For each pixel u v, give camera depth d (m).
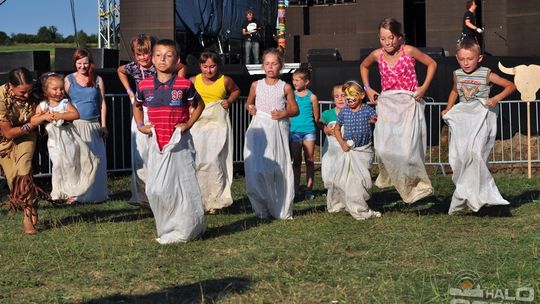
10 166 6.96
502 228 6.77
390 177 7.36
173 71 6.43
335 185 7.47
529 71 10.66
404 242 6.23
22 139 6.96
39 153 10.28
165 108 6.33
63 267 5.65
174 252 6.06
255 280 5.17
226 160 7.85
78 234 6.86
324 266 5.49
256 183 7.49
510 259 5.52
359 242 6.22
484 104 7.24
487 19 14.50
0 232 7.06
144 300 4.82
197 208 6.47
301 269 5.42
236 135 12.22
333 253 5.89
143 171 8.00
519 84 10.70
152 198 6.38
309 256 5.77
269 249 6.05
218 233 6.81
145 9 14.54
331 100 12.30
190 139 6.53
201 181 7.77
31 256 6.04
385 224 7.04
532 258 5.54
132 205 8.59
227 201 7.84
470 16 13.42
